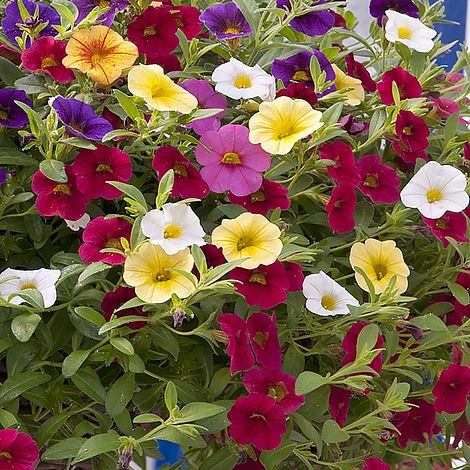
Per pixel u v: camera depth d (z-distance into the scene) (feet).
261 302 3.25
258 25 4.07
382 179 3.83
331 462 3.84
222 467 3.45
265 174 3.68
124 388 3.30
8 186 3.53
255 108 3.81
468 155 4.08
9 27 3.87
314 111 3.50
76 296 3.39
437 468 5.16
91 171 3.35
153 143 3.46
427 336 3.74
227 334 3.14
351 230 3.86
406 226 3.85
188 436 3.15
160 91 3.37
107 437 3.11
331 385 3.53
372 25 4.95
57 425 3.35
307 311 3.60
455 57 7.98
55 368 3.56
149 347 3.47
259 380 3.29
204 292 3.16
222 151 3.51
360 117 4.25
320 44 4.27
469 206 4.01
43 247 3.67
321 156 3.68
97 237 3.25
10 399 3.22
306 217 3.92
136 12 3.82
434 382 3.95
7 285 3.22
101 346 3.40
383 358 3.79
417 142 3.86
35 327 3.11
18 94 3.56
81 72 3.56
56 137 3.30
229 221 3.27
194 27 4.09
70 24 3.71
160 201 3.14
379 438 3.65
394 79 4.01
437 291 3.99
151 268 3.10
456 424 4.20
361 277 3.55
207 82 3.78
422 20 4.85
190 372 3.67
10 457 3.00
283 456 3.42
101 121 3.38
